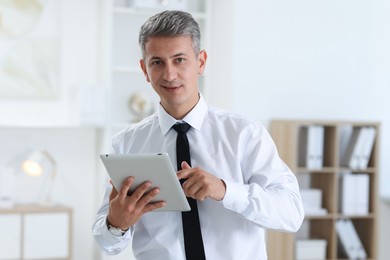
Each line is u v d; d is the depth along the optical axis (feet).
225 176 8.80
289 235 20.97
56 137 23.53
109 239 8.39
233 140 8.86
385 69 22.76
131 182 7.80
